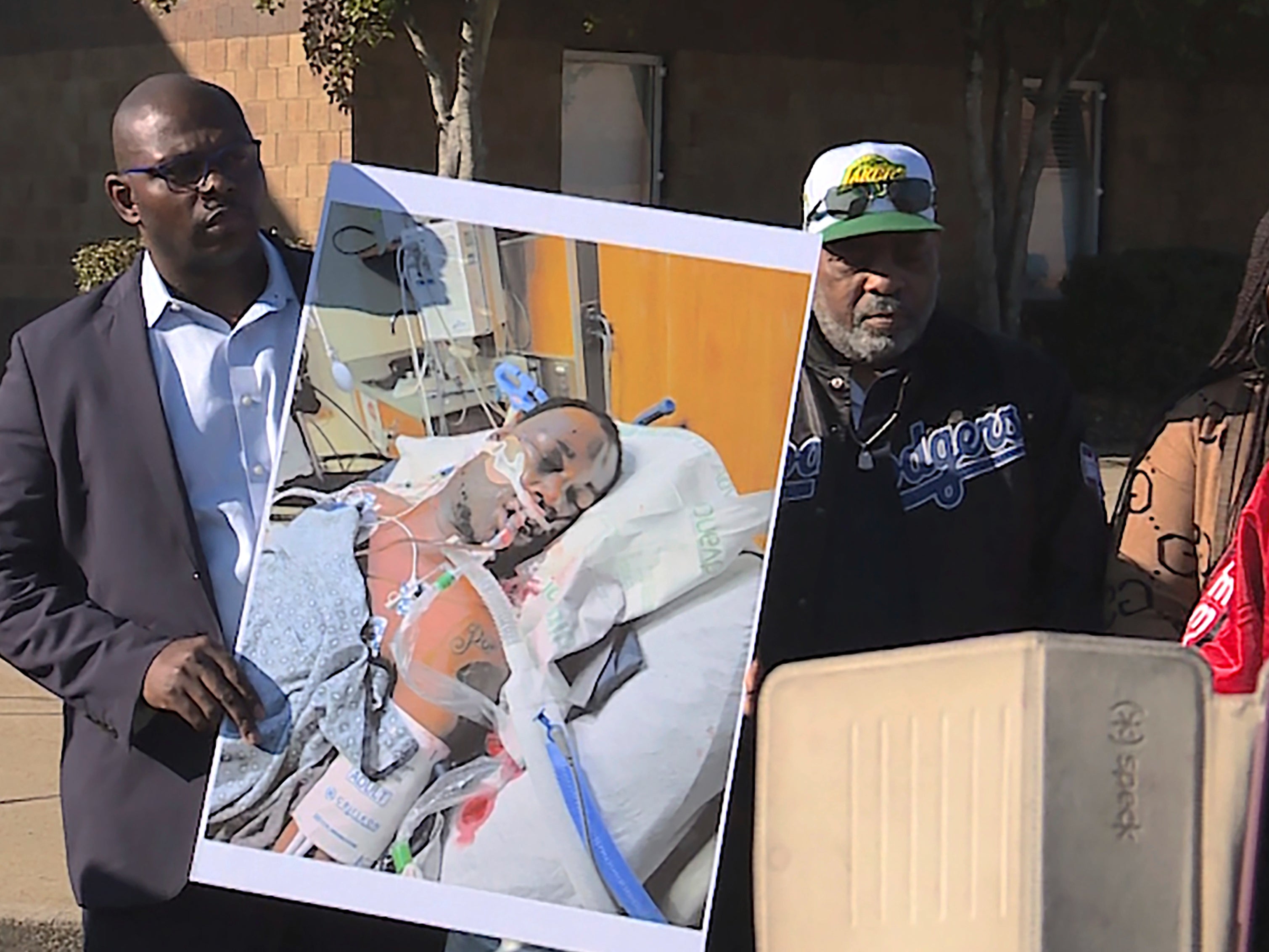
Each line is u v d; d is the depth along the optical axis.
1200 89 16.64
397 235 2.56
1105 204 16.58
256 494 2.67
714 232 2.53
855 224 2.79
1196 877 1.61
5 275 15.57
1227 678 2.35
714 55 14.67
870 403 2.93
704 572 2.51
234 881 2.49
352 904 2.48
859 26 15.17
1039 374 3.02
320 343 2.55
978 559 2.89
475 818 2.48
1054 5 14.30
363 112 12.91
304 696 2.50
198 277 2.67
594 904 2.45
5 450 2.63
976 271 14.62
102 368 2.65
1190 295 14.63
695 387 2.54
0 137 15.38
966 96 14.34
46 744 6.09
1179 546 2.73
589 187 14.43
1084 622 2.89
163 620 2.60
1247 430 2.66
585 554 2.51
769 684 1.75
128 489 2.62
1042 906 1.60
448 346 2.55
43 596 2.60
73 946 4.64
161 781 2.62
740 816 2.80
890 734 1.69
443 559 2.52
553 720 2.49
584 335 2.54
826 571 2.87
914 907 1.67
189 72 13.90
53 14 14.98
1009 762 1.63
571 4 13.79
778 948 1.73
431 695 2.50
